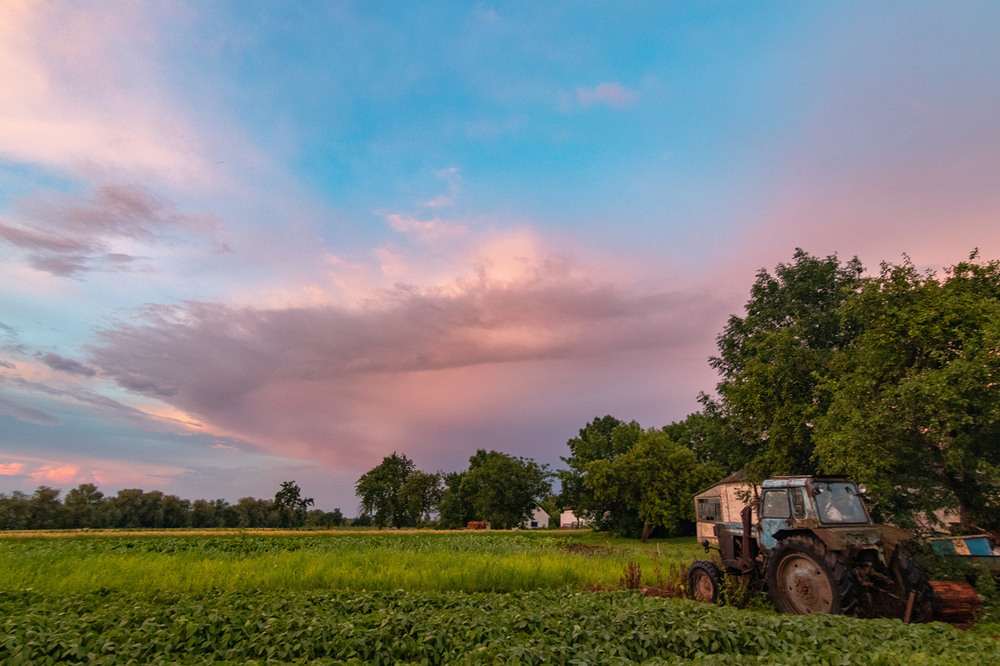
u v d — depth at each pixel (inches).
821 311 1219.2
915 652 263.1
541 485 3587.6
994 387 627.8
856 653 262.7
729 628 307.4
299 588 611.8
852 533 405.7
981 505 684.7
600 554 1114.7
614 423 3152.1
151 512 5157.5
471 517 3929.6
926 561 499.2
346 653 293.9
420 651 296.0
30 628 319.3
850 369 852.0
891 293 760.3
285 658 291.9
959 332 672.4
